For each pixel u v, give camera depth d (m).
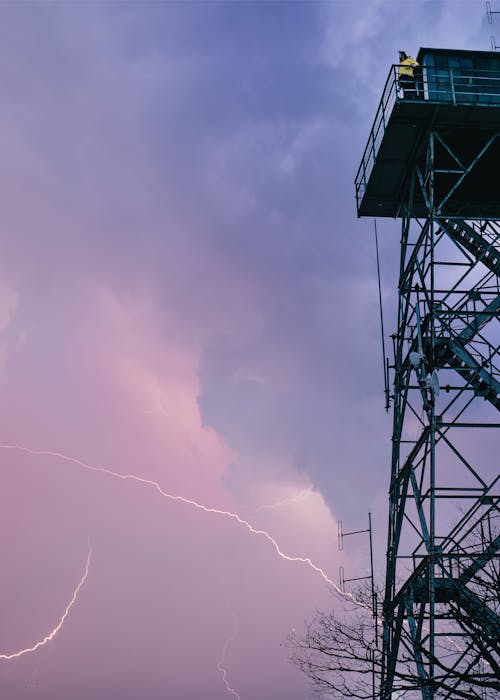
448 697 21.75
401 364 27.81
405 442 27.31
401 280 28.02
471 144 26.56
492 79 26.03
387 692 24.08
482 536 23.28
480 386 24.95
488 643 21.42
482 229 29.39
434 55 26.59
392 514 27.12
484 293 25.77
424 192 26.16
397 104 25.02
